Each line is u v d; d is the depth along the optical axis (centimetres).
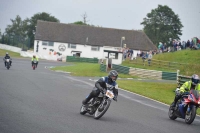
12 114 2794
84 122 2753
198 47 13875
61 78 7656
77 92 5097
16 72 8138
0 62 13025
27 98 3875
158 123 3138
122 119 3131
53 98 4122
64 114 3052
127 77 10350
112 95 2869
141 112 3788
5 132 2141
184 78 6662
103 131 2467
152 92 6406
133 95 5609
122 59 13850
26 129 2286
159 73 10812
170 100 5456
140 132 2594
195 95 3256
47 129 2347
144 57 13238
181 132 2791
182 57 13362
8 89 4584
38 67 12188
